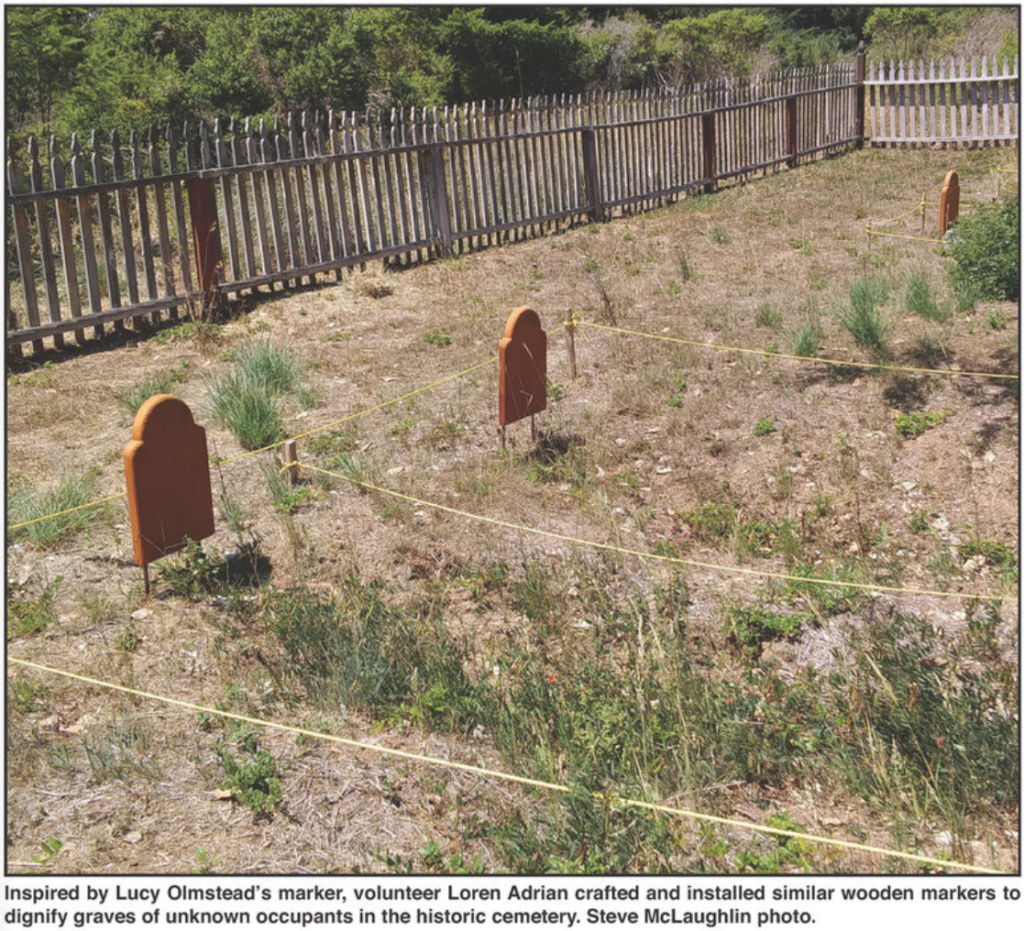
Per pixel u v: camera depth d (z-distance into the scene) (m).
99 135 13.93
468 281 11.66
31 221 11.65
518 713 4.54
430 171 12.53
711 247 12.95
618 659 5.12
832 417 7.83
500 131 13.39
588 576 5.88
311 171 11.15
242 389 7.75
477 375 8.80
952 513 6.63
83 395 8.20
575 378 8.66
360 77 17.41
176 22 18.62
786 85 19.34
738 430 7.74
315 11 17.72
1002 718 4.60
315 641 4.98
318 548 6.02
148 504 5.25
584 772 4.07
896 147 21.14
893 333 9.30
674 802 4.08
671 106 16.42
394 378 8.73
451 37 21.36
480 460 7.13
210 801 4.02
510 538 6.27
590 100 14.86
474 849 3.84
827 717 4.67
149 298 9.81
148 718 4.48
